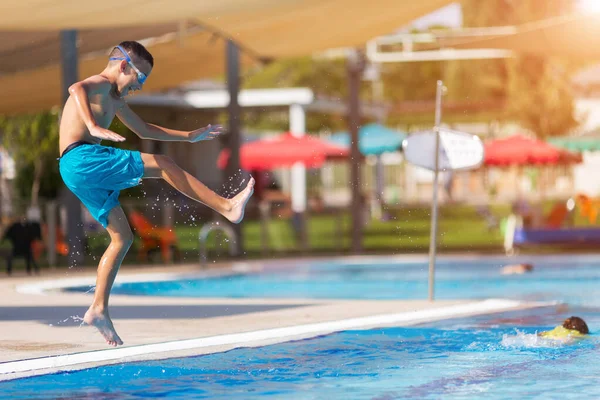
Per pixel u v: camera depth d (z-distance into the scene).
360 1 13.59
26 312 8.32
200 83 38.62
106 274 5.43
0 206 18.61
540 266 14.83
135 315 7.89
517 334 6.46
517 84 37.72
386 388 4.55
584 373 4.96
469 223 29.78
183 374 4.96
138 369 5.12
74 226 15.62
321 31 15.78
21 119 24.23
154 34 16.31
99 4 11.34
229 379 4.81
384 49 22.11
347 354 5.64
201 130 5.80
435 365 5.23
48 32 14.85
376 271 15.60
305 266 15.54
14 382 4.77
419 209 37.16
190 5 11.92
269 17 14.03
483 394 4.39
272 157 26.08
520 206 24.70
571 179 48.91
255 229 28.42
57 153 24.38
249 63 20.16
